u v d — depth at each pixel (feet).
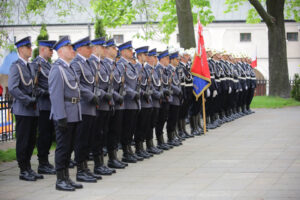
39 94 26.66
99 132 26.27
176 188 22.26
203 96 40.63
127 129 29.86
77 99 23.21
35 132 25.81
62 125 22.33
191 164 28.07
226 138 38.32
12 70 25.00
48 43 27.53
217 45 123.95
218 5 126.72
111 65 28.27
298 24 123.65
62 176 22.80
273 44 78.48
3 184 24.00
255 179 23.41
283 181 22.76
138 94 29.63
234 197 20.17
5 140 38.96
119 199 20.66
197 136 40.27
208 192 21.24
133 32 118.83
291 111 61.31
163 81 33.86
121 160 30.12
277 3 77.36
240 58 55.88
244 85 54.54
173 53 35.40
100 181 24.47
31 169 25.76
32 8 36.37
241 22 122.93
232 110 52.75
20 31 102.94
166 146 34.09
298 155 29.63
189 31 56.85
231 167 26.63
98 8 65.72
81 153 24.64
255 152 31.19
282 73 78.43
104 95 26.48
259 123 48.11
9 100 39.11
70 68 23.50
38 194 21.84
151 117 32.58
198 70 39.86
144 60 30.91
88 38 25.53
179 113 38.70
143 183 23.61
